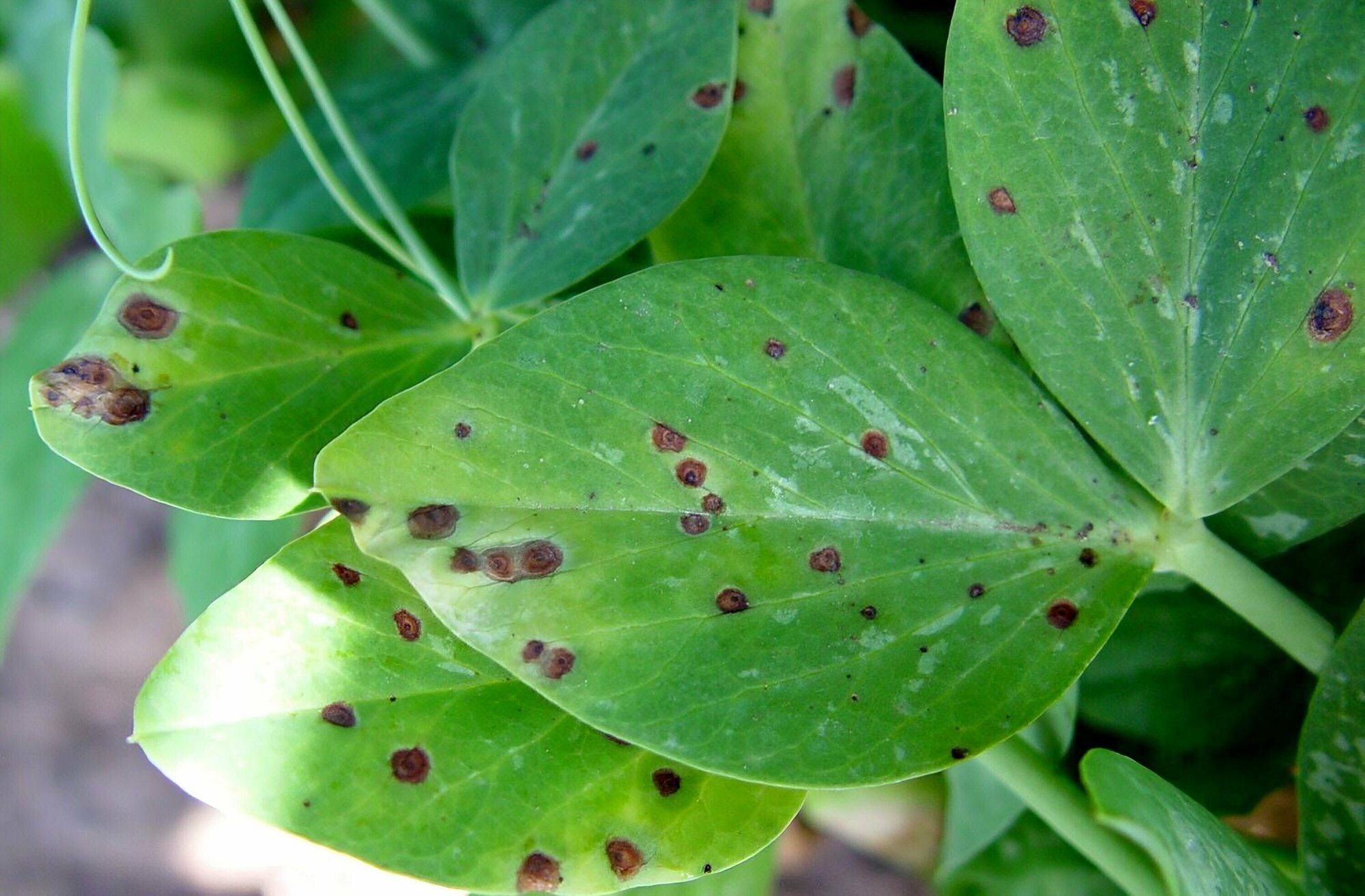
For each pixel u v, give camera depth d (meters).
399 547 0.26
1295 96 0.27
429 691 0.27
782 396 0.27
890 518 0.27
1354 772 0.27
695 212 0.29
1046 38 0.27
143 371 0.27
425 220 0.32
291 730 0.27
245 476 0.27
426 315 0.29
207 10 0.37
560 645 0.26
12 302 0.50
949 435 0.27
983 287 0.27
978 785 0.31
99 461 0.27
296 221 0.32
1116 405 0.27
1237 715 0.30
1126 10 0.27
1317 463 0.28
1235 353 0.27
